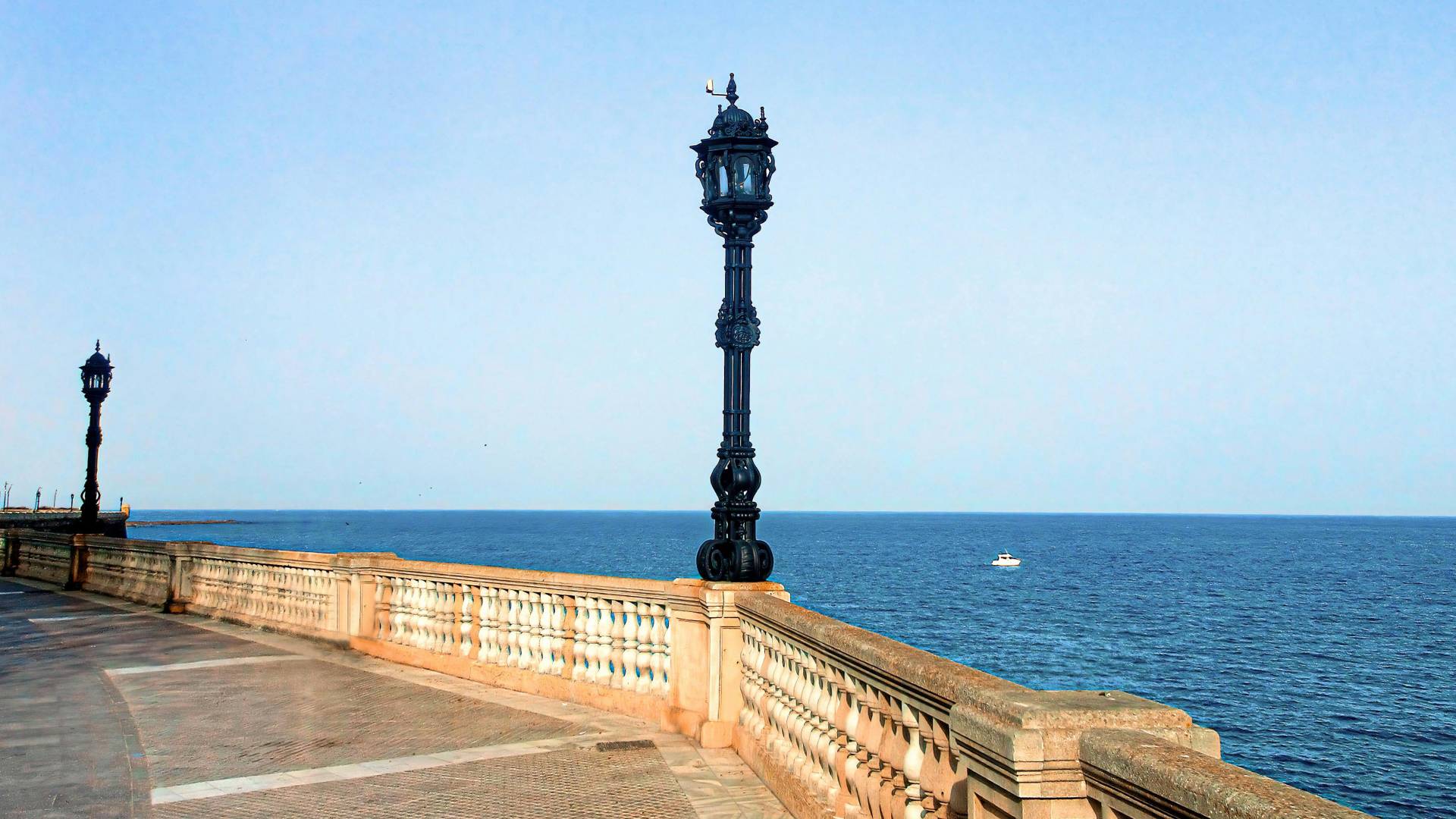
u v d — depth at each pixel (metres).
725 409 9.69
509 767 8.72
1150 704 3.88
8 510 72.56
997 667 46.84
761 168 9.56
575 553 132.38
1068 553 155.62
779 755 7.91
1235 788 2.85
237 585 18.14
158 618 18.62
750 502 9.64
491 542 169.88
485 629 12.57
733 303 9.66
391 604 14.54
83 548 24.11
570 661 11.48
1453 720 38.00
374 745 9.45
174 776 8.47
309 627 15.87
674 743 9.47
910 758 5.23
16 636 16.30
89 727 10.19
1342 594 88.25
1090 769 3.59
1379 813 27.52
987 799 4.06
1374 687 44.34
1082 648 53.12
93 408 24.83
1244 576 107.50
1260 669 48.25
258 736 9.80
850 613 66.38
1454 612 74.19
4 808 7.57
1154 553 158.38
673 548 150.00
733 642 9.35
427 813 7.47
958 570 110.56
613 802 7.74
